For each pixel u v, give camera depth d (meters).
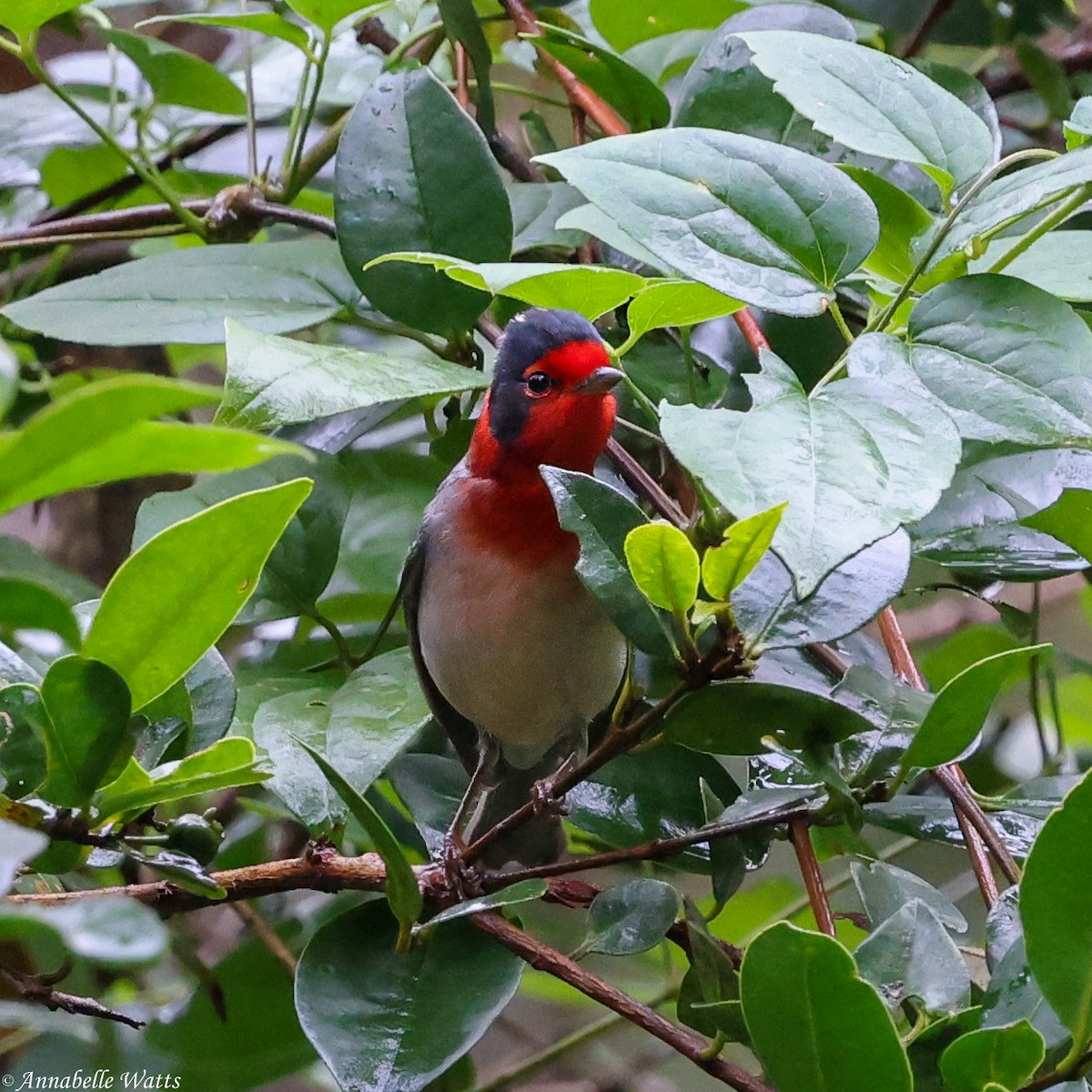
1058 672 9.02
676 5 8.68
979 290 4.55
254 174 8.24
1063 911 3.78
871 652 6.80
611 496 4.41
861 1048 3.79
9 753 4.20
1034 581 6.58
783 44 5.08
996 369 4.36
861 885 5.15
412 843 7.96
